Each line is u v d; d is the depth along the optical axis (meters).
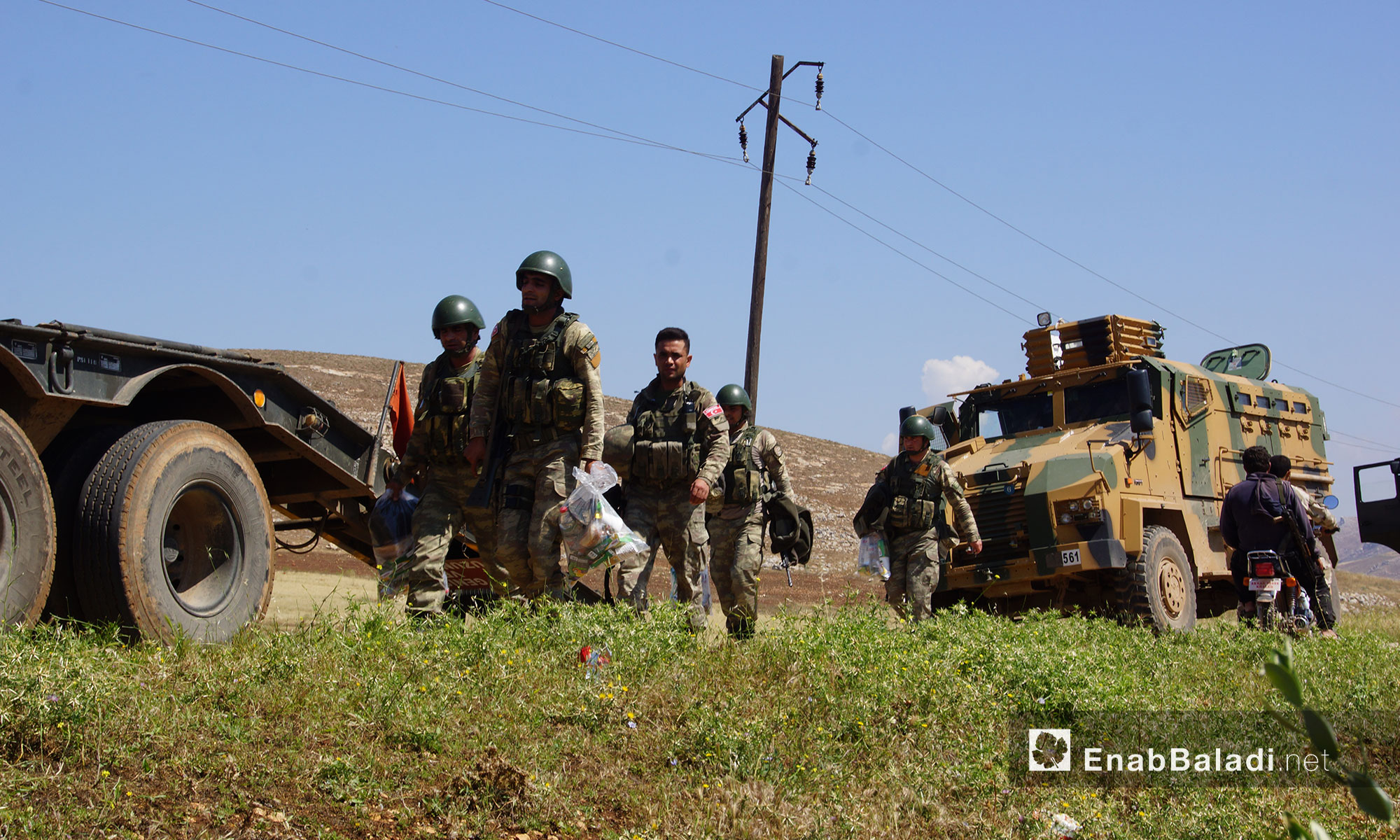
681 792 4.13
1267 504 9.28
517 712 4.57
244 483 6.20
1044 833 4.22
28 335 5.12
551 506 6.34
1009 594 11.53
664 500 7.51
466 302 6.79
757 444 8.30
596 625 5.58
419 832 3.59
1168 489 11.81
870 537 9.37
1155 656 7.48
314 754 3.89
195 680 4.37
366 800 3.70
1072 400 12.66
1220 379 13.03
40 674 3.78
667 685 5.12
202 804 3.45
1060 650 6.75
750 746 4.46
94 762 3.52
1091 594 11.84
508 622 5.73
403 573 6.86
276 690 4.39
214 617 5.88
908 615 9.12
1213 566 12.09
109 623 5.21
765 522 8.35
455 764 4.04
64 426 5.59
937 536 9.35
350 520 8.16
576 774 4.18
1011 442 12.81
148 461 5.50
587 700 4.71
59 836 3.06
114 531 5.30
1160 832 4.29
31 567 4.96
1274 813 4.50
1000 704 5.57
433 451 6.60
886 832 4.08
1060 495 10.99
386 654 4.95
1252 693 6.52
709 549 8.22
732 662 5.70
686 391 7.53
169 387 6.54
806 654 5.68
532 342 6.44
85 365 5.46
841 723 5.00
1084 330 12.89
